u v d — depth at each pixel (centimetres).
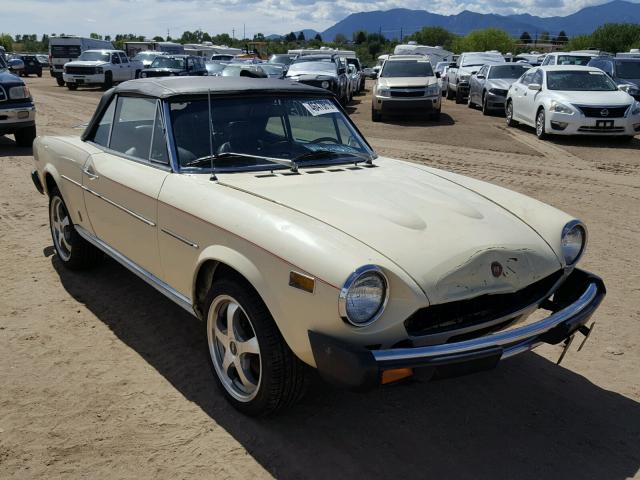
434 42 10769
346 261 266
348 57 3016
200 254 331
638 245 639
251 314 305
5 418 325
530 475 294
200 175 368
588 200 821
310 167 397
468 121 1742
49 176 522
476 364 280
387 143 1309
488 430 329
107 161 431
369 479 288
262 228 297
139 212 386
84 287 501
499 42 7681
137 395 350
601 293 339
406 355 265
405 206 333
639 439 324
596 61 1825
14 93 1155
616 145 1294
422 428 329
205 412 336
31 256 571
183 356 395
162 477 285
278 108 419
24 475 284
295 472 291
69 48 3241
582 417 342
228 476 287
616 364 400
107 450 302
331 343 269
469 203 356
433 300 276
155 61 2756
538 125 1380
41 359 386
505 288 300
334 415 337
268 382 305
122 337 418
